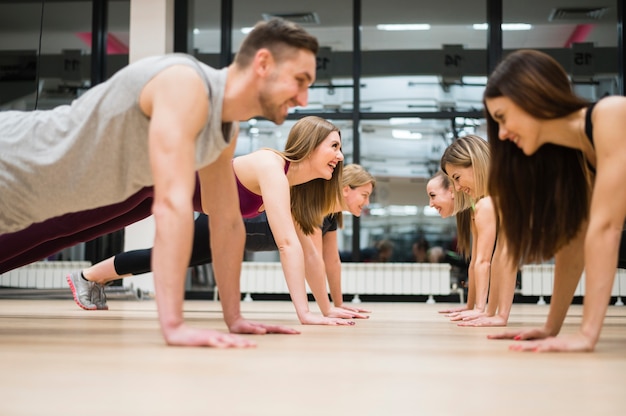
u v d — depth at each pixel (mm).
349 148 9023
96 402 761
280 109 1571
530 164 1683
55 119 1711
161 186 1423
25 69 9531
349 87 9047
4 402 759
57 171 1690
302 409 732
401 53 9094
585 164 1619
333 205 2887
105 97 1627
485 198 3059
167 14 8781
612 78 8992
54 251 2857
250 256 8992
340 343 1597
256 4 9367
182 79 1490
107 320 2771
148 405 744
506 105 1515
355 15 9094
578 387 917
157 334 1826
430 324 2719
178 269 1407
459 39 9078
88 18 9492
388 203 9000
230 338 1398
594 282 1447
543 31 9047
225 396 808
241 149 9094
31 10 9555
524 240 1730
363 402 782
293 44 1521
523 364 1183
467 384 938
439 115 8930
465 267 8844
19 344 1478
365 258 8977
